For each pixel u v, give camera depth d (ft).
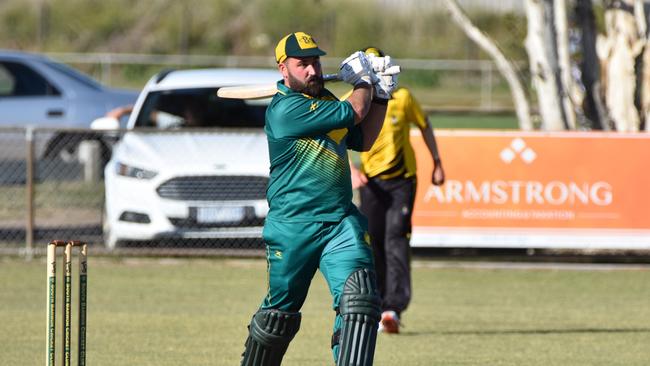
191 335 105.40
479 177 145.89
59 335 104.83
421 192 145.89
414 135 145.48
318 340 103.86
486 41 173.58
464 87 417.90
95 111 215.72
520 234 146.20
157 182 144.66
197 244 154.40
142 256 150.51
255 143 151.02
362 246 68.95
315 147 69.36
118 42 534.78
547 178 146.00
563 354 98.27
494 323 113.19
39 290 128.57
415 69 414.21
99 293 127.03
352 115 68.03
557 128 166.20
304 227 69.56
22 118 213.05
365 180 107.65
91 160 210.79
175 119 162.91
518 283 137.39
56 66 219.82
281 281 70.74
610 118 169.37
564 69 167.53
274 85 72.69
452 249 158.81
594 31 169.07
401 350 99.91
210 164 145.38
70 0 556.92
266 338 71.97
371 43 502.38
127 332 106.52
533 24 166.30
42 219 182.29
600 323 113.29
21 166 212.84
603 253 159.84
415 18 508.53
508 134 145.59
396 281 106.83
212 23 545.03
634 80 167.22
